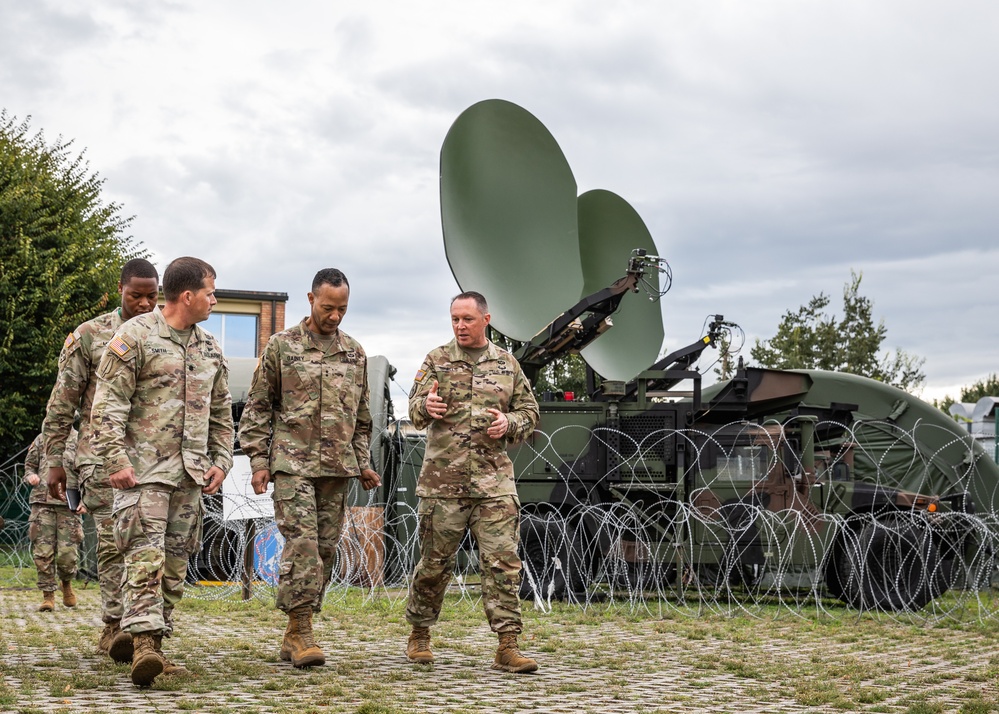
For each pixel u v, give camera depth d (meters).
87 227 23.91
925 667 7.16
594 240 14.44
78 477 6.84
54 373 21.44
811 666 7.00
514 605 6.46
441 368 6.65
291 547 6.46
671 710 5.13
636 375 13.28
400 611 10.05
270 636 8.13
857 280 26.64
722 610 10.79
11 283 21.38
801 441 11.39
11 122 24.19
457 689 5.66
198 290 6.07
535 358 12.22
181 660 6.57
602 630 9.12
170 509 6.02
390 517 13.78
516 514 6.59
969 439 14.46
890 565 11.11
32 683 5.53
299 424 6.57
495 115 12.14
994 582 13.34
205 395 6.09
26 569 15.42
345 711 4.84
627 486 11.67
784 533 11.20
